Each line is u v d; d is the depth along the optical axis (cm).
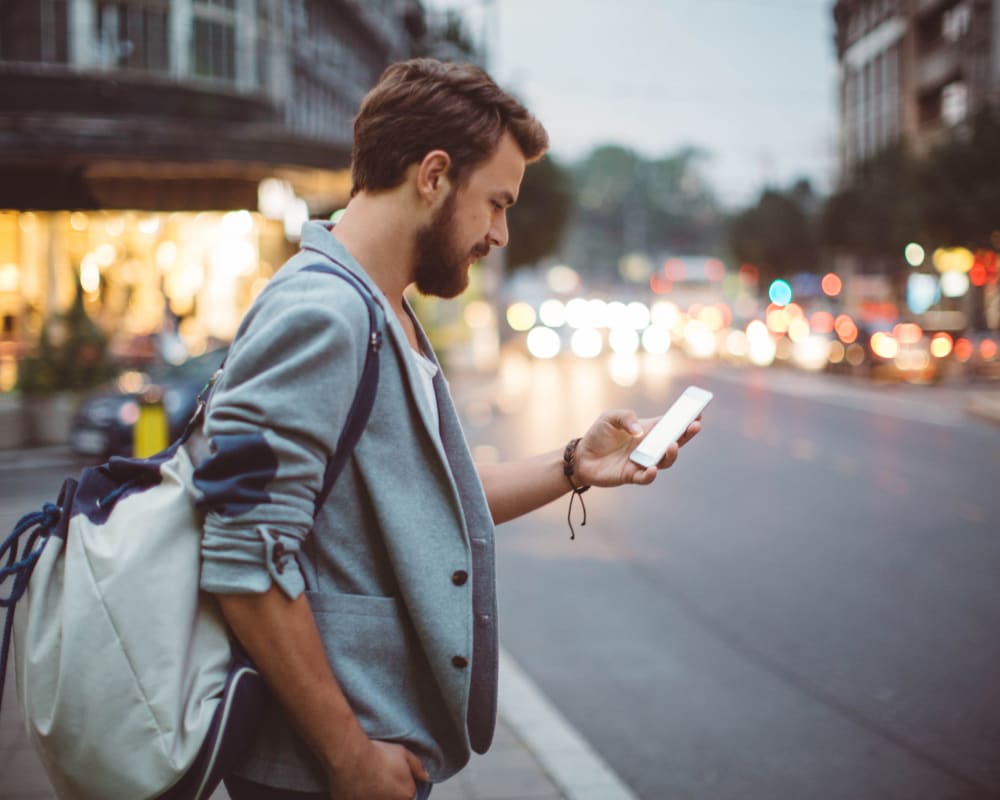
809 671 561
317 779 150
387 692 152
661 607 683
